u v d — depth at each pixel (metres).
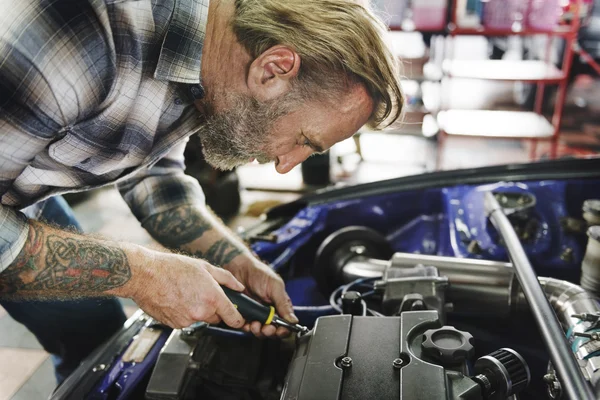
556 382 0.98
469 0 3.42
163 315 1.13
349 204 2.00
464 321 1.49
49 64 0.84
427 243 1.94
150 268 1.08
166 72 0.96
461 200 1.86
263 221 2.09
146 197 1.41
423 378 0.92
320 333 1.08
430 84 3.97
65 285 1.03
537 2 3.36
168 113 1.07
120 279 1.06
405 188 2.00
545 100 4.52
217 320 1.16
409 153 4.15
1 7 0.85
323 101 0.98
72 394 1.18
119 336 1.35
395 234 2.00
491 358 0.97
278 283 1.31
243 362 1.21
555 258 1.62
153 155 1.17
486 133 3.73
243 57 0.98
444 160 4.02
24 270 0.98
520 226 1.68
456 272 1.35
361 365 0.99
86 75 0.89
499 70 3.65
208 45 0.98
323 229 1.95
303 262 1.93
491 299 1.31
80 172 1.13
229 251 1.35
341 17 0.94
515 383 0.97
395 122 1.07
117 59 0.93
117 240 1.12
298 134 1.05
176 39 0.94
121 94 0.97
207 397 1.23
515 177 1.92
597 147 4.00
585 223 1.68
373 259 1.59
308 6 0.94
